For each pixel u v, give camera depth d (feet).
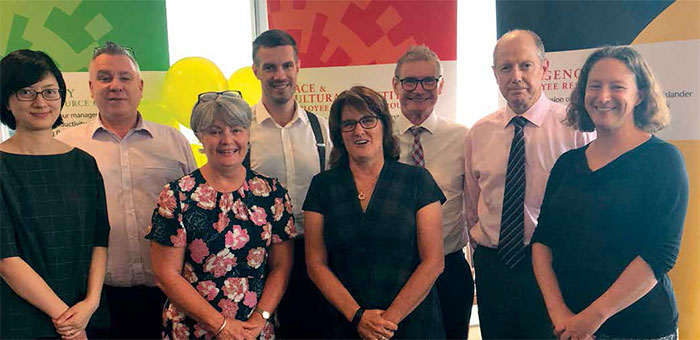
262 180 6.15
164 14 8.91
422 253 6.06
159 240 5.70
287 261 6.30
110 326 7.17
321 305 6.72
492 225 7.34
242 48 9.98
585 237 6.83
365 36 8.58
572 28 7.54
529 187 7.19
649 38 7.29
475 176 7.48
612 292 6.73
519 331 7.37
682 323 7.55
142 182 7.11
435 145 7.64
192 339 5.83
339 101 6.13
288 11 8.66
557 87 7.70
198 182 5.85
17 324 5.88
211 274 5.79
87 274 6.23
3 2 8.37
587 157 6.83
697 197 7.30
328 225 6.15
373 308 5.97
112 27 8.69
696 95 7.16
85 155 6.36
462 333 7.68
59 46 8.54
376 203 6.03
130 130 7.07
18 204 5.82
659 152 6.53
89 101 8.66
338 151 6.32
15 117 5.87
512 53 6.91
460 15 9.09
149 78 8.91
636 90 6.63
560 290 7.02
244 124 5.83
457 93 8.70
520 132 7.14
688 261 7.43
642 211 6.59
